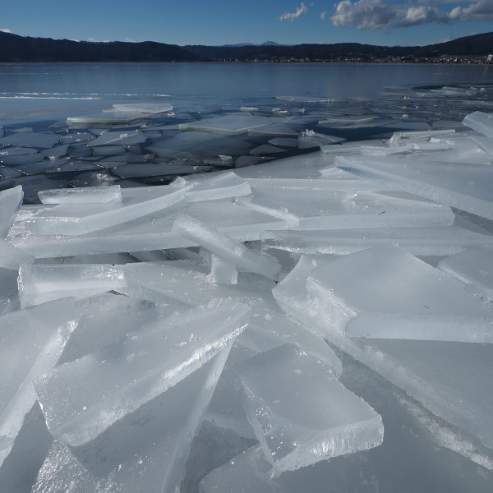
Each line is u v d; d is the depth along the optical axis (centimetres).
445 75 2639
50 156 512
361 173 231
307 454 86
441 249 188
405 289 129
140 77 2439
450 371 113
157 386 98
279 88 1593
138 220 209
